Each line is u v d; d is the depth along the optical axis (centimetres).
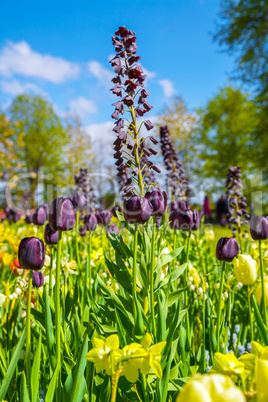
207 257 392
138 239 188
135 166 200
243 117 2958
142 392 145
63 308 181
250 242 415
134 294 156
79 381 126
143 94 200
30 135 3020
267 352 101
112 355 113
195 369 160
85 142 2611
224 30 2231
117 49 204
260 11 2117
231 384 71
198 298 226
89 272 212
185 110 2325
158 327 145
